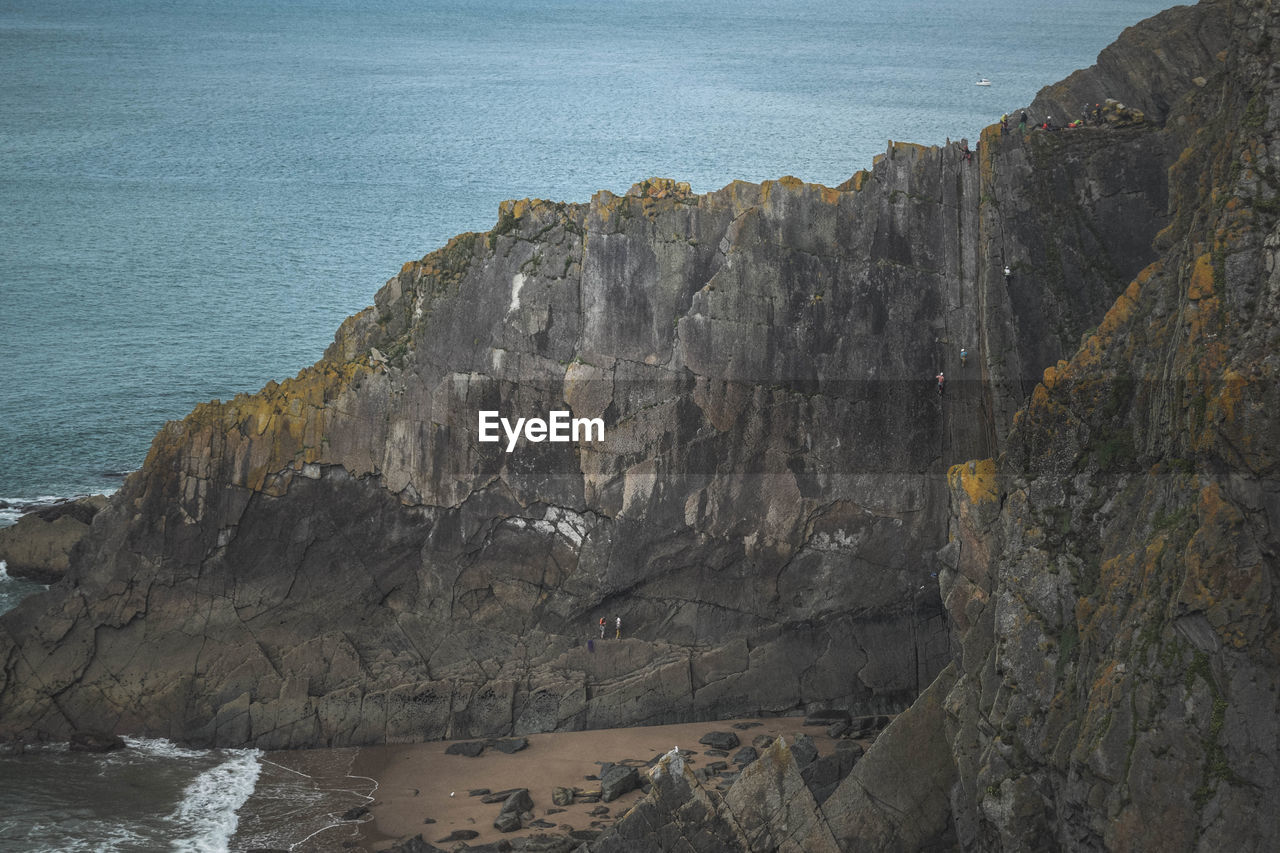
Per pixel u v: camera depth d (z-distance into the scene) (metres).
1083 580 43.12
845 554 64.62
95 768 57.06
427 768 57.28
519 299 64.75
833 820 47.47
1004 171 64.31
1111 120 65.00
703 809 46.75
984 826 43.94
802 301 64.38
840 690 63.56
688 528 64.56
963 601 49.38
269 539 63.81
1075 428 44.47
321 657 61.38
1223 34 64.81
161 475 63.25
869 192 64.31
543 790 54.97
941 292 64.69
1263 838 36.53
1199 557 37.84
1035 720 42.91
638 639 64.00
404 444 64.56
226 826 52.66
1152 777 37.84
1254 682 37.03
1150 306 44.66
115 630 62.56
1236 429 37.84
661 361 64.50
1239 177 41.16
